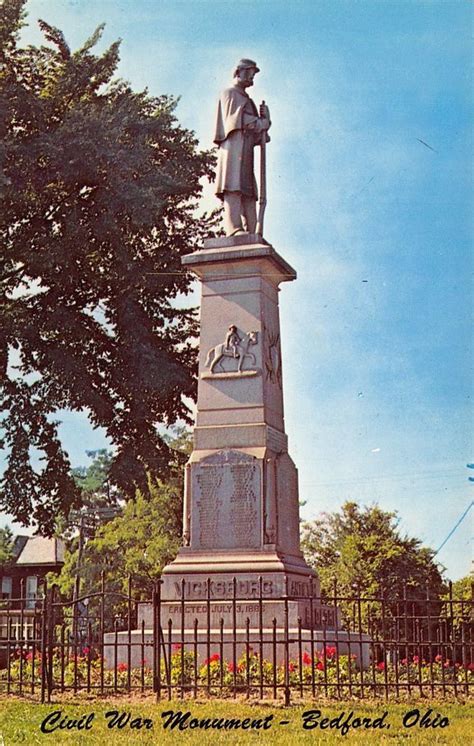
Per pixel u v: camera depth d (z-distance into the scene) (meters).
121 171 27.05
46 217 28.70
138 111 29.20
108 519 57.47
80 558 48.44
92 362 29.55
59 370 27.67
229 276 18.42
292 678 13.48
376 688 13.41
